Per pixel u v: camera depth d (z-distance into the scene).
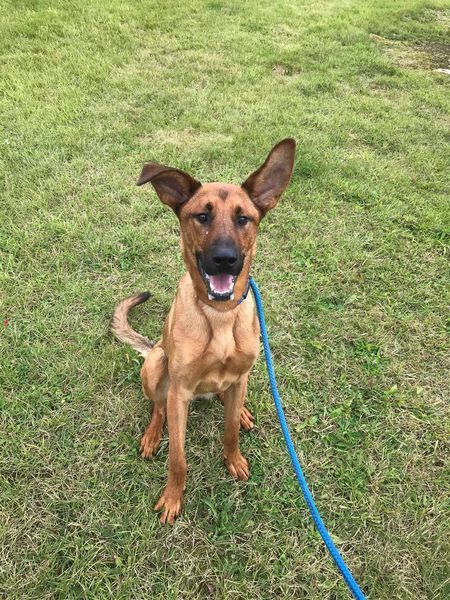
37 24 2.52
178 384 0.80
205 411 1.01
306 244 1.38
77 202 1.46
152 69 2.26
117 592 0.73
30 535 0.79
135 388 1.03
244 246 0.77
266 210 0.83
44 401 0.97
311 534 0.82
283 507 0.86
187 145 1.74
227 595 0.74
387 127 1.99
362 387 1.06
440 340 1.17
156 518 0.83
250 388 1.04
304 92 2.22
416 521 0.84
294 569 0.78
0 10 2.66
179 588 0.75
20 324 1.12
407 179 1.69
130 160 1.63
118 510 0.83
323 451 0.94
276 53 2.54
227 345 0.78
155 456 0.92
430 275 1.33
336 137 1.89
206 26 2.79
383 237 1.45
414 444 0.96
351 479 0.89
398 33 3.10
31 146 1.65
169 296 1.22
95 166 1.60
